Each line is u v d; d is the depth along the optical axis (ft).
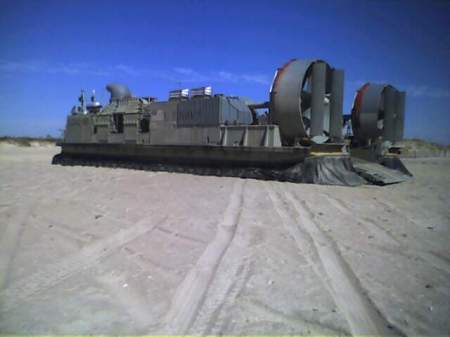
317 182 53.21
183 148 69.77
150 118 77.41
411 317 14.93
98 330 14.01
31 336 13.57
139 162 78.54
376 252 22.81
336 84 62.80
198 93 72.18
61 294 17.02
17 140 217.36
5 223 30.53
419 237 26.18
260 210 34.42
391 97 78.43
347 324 14.37
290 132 59.98
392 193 46.57
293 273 19.33
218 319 14.73
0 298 16.65
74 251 23.15
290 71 59.57
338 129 63.10
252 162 60.80
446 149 199.62
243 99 74.64
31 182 57.16
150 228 28.25
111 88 94.53
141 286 17.79
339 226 28.96
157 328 14.11
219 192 44.57
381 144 76.89
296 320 14.67
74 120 96.89
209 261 21.04
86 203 38.73
